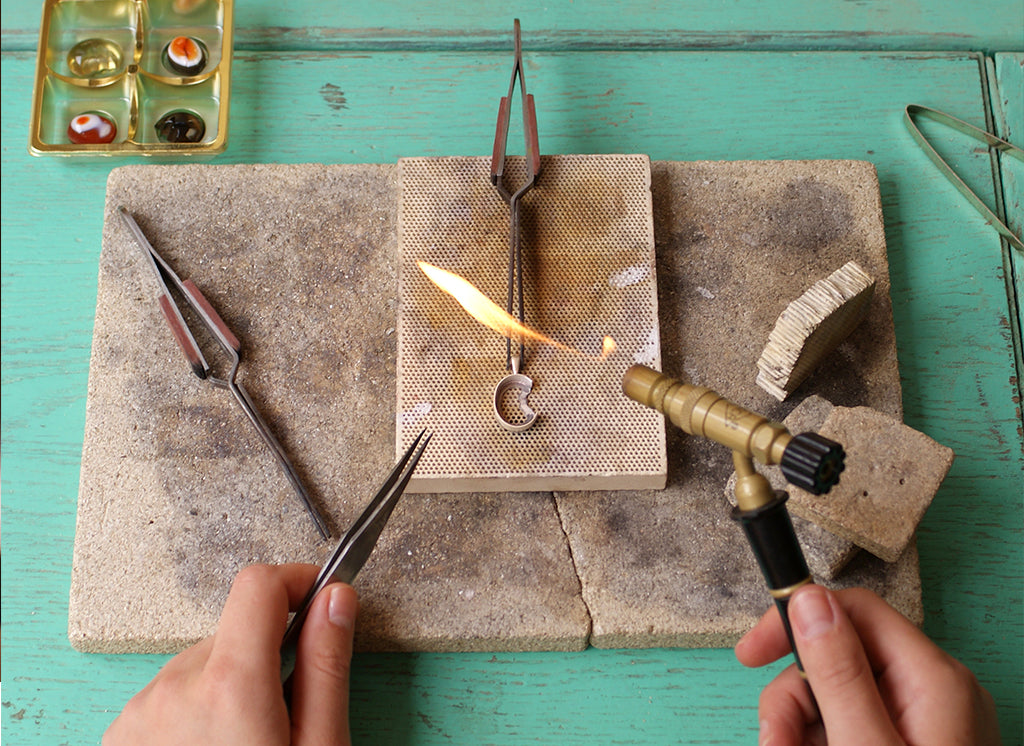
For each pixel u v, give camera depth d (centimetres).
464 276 53
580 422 51
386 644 50
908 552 51
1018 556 52
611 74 59
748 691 51
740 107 58
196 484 52
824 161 56
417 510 51
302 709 46
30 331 56
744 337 54
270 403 53
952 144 58
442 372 51
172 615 50
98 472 52
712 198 55
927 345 55
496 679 51
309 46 59
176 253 54
